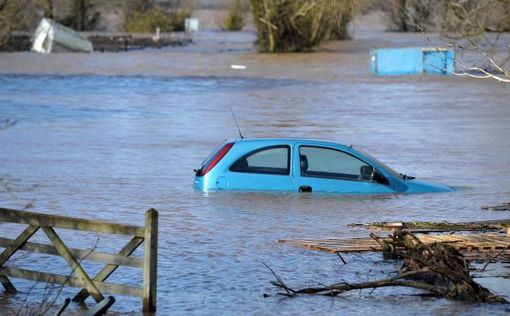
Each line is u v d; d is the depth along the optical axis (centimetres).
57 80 9794
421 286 2150
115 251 2586
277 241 2731
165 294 2172
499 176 4141
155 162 4506
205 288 2230
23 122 6262
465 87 9394
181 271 2388
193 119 6519
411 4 5512
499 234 2753
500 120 6619
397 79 10356
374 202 3388
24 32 15438
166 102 7781
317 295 2173
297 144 3522
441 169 4366
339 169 3531
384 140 5453
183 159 4622
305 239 2738
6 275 2130
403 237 2391
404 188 3572
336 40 16625
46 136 5531
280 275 2352
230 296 2162
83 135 5606
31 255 2544
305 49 14775
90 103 7631
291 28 14712
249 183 3506
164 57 13500
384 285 2150
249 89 9088
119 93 8556
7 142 5238
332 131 5862
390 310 2053
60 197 3503
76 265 2041
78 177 4006
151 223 1975
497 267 2423
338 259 2514
